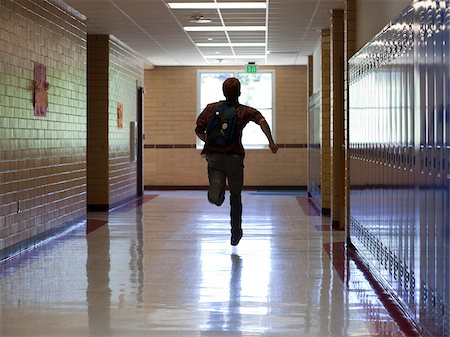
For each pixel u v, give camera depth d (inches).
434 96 159.0
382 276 237.5
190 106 780.0
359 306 211.2
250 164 778.8
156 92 781.3
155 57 690.8
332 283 247.4
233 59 710.5
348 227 341.7
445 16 148.7
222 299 221.3
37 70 352.8
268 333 179.8
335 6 417.4
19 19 326.6
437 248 156.1
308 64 666.8
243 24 489.7
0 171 299.6
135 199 641.0
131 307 209.8
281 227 420.5
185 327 185.8
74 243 353.1
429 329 164.9
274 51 641.6
